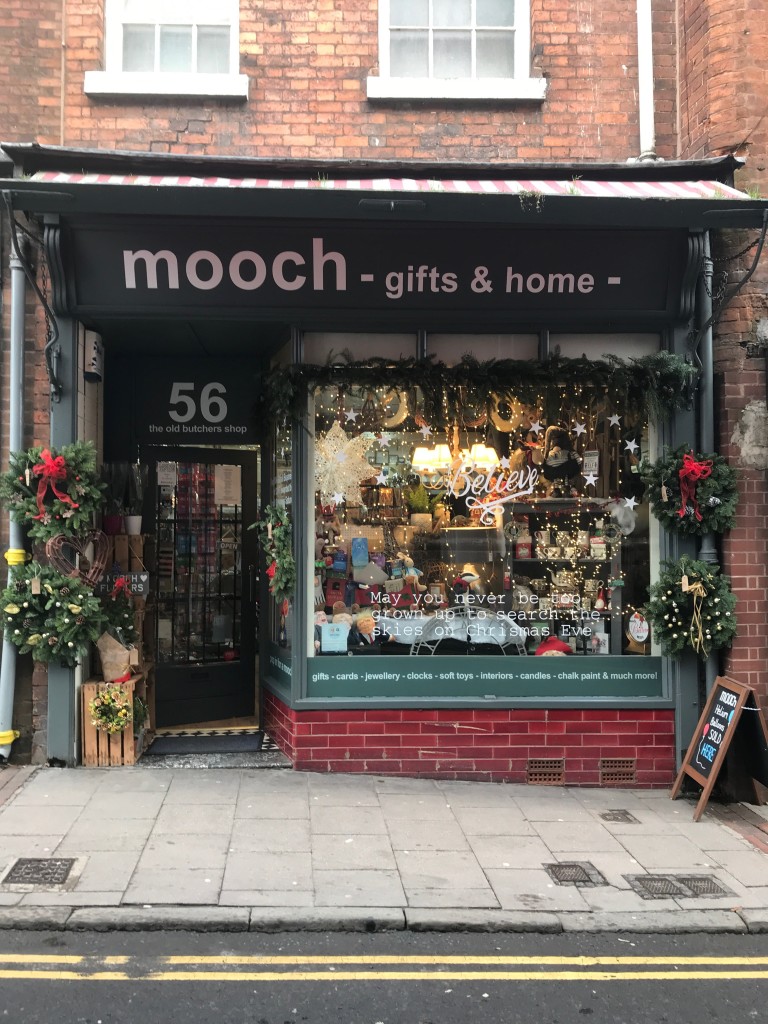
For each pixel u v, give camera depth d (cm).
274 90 639
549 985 360
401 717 613
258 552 742
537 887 445
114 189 505
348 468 635
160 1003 337
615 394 628
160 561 718
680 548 622
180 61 657
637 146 652
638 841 512
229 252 578
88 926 392
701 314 614
